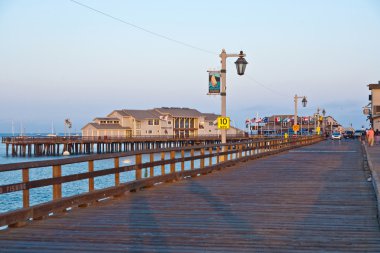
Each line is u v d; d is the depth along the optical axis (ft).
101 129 345.10
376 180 41.42
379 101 229.04
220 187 47.50
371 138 142.10
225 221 29.73
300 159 89.25
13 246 23.49
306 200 38.45
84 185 120.88
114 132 349.61
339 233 26.17
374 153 99.04
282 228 27.58
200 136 375.25
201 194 42.32
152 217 31.12
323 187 46.88
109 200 38.78
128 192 43.19
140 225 28.50
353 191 43.75
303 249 22.85
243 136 363.97
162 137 346.95
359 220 29.89
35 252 22.35
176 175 53.62
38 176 164.14
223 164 69.36
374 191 42.86
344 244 23.72
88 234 26.08
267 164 77.15
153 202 37.63
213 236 25.57
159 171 150.20
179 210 33.86
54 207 31.48
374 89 229.86
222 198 39.81
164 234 26.05
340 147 147.33
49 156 294.87
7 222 26.89
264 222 29.37
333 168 68.69
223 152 71.00
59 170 32.58
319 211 33.30
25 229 27.40
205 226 28.19
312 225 28.40
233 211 33.40
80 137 327.67
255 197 40.32
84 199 35.14
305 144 162.50
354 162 80.59
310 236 25.49
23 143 296.10
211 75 73.26
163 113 374.63
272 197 40.27
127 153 43.29
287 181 52.44
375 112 229.04
